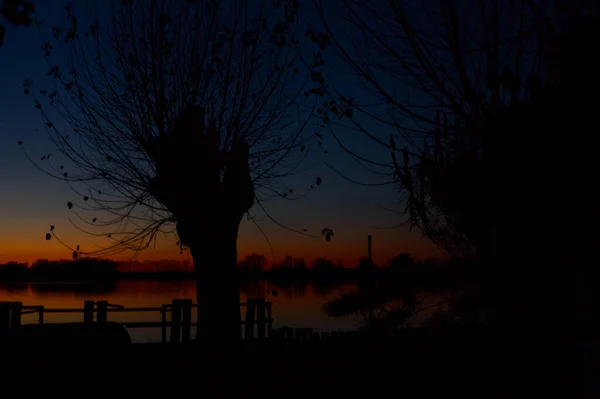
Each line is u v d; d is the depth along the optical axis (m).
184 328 11.52
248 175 9.54
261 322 12.12
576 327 3.94
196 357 9.47
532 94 3.86
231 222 9.55
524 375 4.48
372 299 5.34
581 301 3.89
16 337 9.62
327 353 10.11
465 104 4.00
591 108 3.59
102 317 11.51
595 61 3.53
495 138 3.99
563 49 3.68
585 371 3.79
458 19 3.91
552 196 3.98
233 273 9.58
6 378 8.32
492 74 3.82
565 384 4.12
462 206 4.63
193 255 9.63
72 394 8.11
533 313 4.39
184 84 8.94
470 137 4.23
